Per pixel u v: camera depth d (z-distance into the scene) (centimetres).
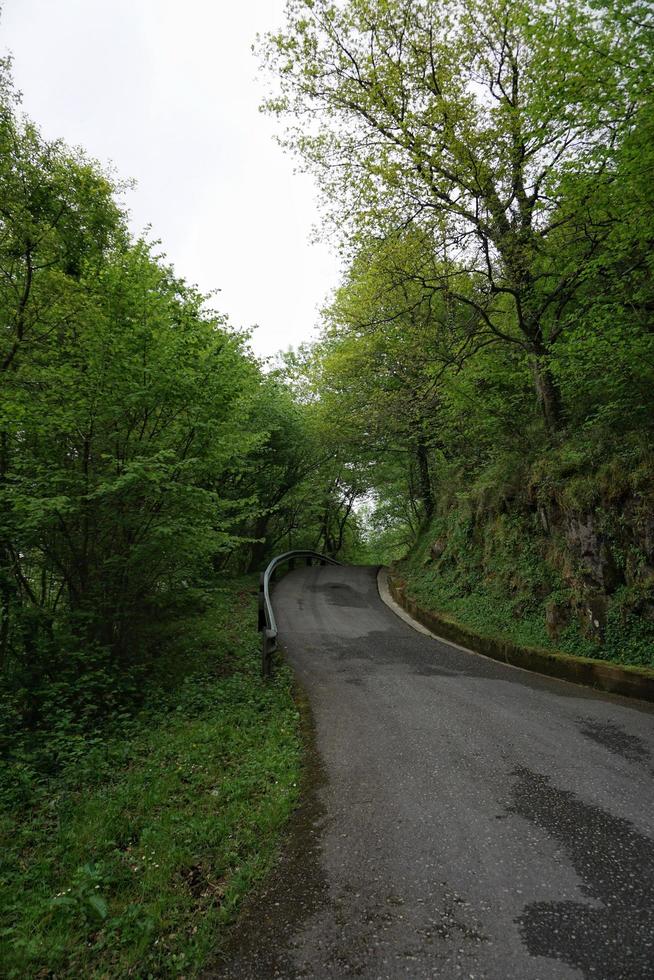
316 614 1563
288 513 2822
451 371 1405
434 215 1185
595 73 796
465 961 280
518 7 922
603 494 952
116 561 894
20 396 775
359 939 302
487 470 1516
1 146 981
